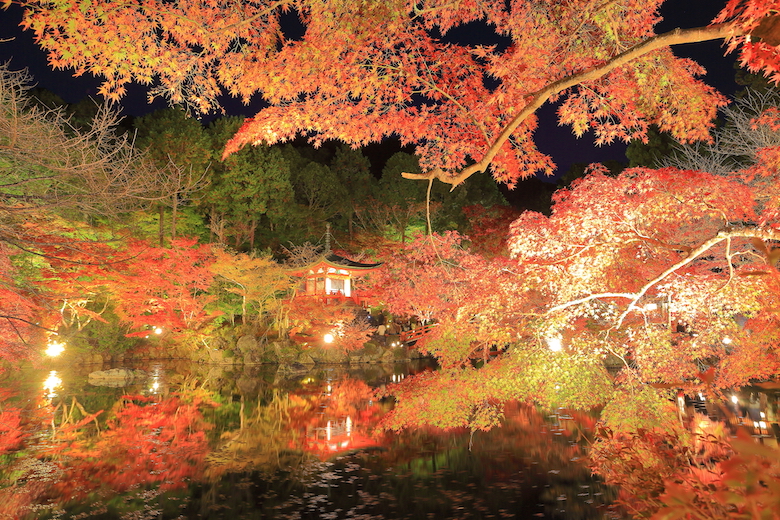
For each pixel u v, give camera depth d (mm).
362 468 10797
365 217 50688
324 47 6871
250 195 41344
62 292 20375
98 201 10422
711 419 11641
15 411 16250
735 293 7090
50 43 5512
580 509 8430
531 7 6867
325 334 33469
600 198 7805
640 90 7258
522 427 13617
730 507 1848
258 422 15234
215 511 8562
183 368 29234
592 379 7820
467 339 9445
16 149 9727
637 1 6172
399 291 12844
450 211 47375
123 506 8766
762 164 8609
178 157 35281
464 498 9023
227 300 36438
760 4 3033
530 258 8109
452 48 7391
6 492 9344
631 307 7188
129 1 5426
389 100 7551
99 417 15664
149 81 6301
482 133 7867
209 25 6309
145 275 26281
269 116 7582
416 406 9359
